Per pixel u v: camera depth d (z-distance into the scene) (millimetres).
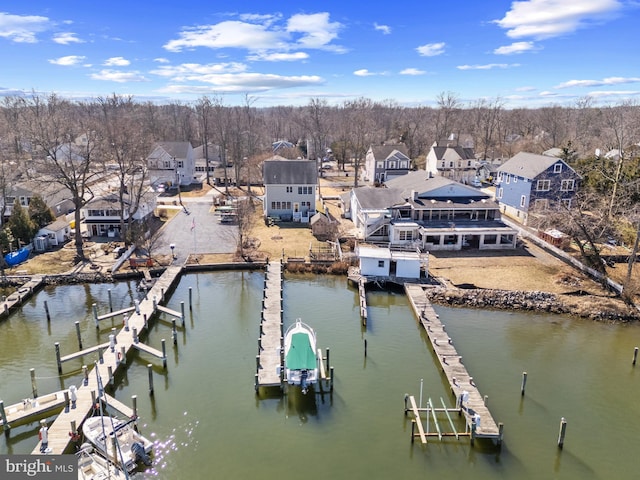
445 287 39531
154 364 29516
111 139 60875
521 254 47281
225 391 26828
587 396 26438
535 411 25078
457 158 86375
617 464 21609
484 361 29844
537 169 55875
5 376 28125
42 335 32938
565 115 149000
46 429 21594
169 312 34688
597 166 60375
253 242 50938
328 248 49312
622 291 37469
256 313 36812
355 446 22641
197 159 101250
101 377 26891
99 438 21984
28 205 54375
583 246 45594
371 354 30719
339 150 105062
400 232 49031
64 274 41656
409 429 23828
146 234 50375
